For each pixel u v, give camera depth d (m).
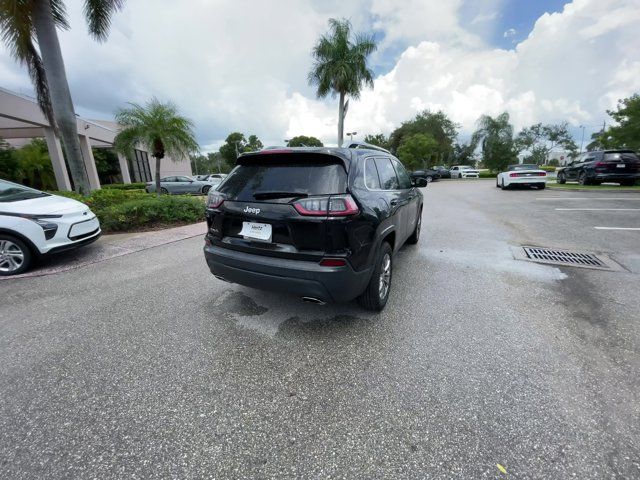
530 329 2.76
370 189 2.84
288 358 2.42
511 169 16.22
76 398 2.03
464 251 5.18
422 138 39.12
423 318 2.99
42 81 10.50
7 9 7.61
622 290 3.51
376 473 1.53
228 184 2.93
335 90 19.12
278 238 2.53
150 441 1.72
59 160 15.15
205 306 3.31
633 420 1.79
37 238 4.38
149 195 9.96
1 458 1.61
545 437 1.69
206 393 2.07
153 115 12.10
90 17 9.73
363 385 2.12
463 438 1.70
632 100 16.44
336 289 2.42
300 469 1.56
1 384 2.17
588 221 7.18
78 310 3.26
